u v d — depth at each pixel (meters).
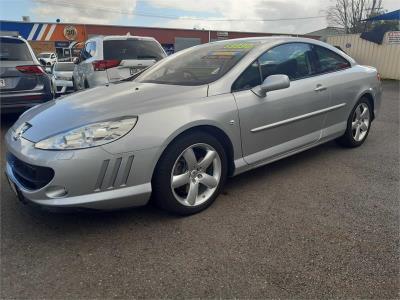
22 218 3.02
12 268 2.38
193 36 33.94
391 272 2.32
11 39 6.19
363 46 17.48
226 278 2.28
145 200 2.83
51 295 2.15
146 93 3.22
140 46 7.56
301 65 4.02
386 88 12.74
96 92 3.51
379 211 3.13
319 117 4.11
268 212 3.12
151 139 2.73
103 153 2.58
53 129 2.73
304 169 4.12
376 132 5.81
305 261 2.44
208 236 2.75
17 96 5.95
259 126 3.45
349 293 2.15
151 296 2.14
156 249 2.60
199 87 3.21
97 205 2.62
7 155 3.06
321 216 3.04
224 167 3.25
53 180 2.52
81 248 2.61
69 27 31.94
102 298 2.12
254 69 3.54
